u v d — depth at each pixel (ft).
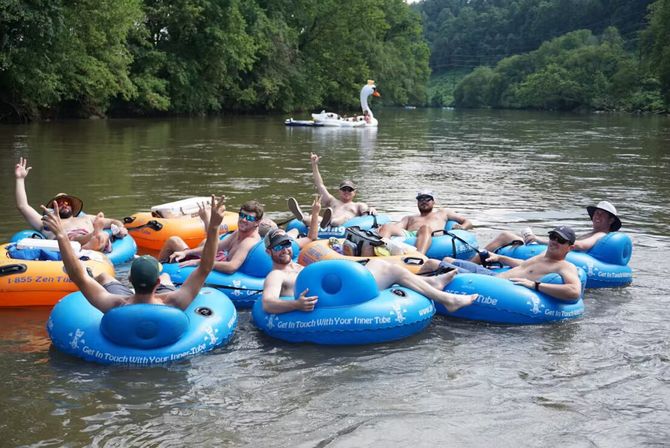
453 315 20.44
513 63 326.85
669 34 176.14
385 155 68.49
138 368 16.15
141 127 96.78
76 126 93.20
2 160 53.16
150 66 120.57
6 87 90.89
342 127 113.91
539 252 24.11
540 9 405.80
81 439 12.89
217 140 79.41
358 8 183.93
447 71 460.96
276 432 13.33
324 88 177.58
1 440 12.78
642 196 43.47
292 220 29.96
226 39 131.75
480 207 38.88
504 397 14.94
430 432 13.41
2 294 20.17
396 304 18.39
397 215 36.14
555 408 14.44
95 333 16.62
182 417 13.84
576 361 16.98
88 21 94.27
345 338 17.89
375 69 208.33
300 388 15.28
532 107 281.54
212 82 138.00
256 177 48.96
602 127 128.47
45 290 20.34
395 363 16.78
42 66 87.30
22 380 15.37
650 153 73.61
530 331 19.12
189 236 28.32
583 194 44.14
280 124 115.85
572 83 252.83
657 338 18.62
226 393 14.96
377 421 13.82
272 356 17.11
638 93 226.17
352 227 23.31
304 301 17.94
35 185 42.19
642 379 15.93
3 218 32.07
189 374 15.87
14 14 79.25
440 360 16.98
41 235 24.48
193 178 47.44
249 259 21.66
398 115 188.65
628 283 23.95
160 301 16.92
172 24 126.93
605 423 13.83
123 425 13.46
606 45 268.62
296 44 168.14
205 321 17.56
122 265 24.91
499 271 22.77
